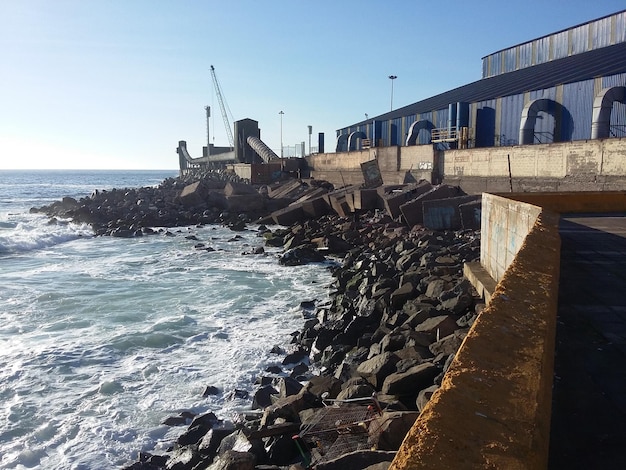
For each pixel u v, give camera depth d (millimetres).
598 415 3742
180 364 13227
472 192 31688
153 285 22172
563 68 39062
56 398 11469
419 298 14836
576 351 5035
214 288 21453
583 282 7879
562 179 24875
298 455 7910
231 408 10875
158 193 64938
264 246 32656
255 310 18000
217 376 12477
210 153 128625
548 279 4969
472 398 2611
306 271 24641
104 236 39344
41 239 35000
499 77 52719
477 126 38438
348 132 66938
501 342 3348
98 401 11305
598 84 29047
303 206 40719
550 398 3031
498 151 29609
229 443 8500
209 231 41062
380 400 8812
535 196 17844
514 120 35188
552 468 3076
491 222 13805
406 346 11172
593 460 3148
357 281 19578
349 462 6504
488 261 14180
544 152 26141
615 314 6203
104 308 18531
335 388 9906
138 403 11211
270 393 11125
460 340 10180
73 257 29938
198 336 15234
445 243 23609
